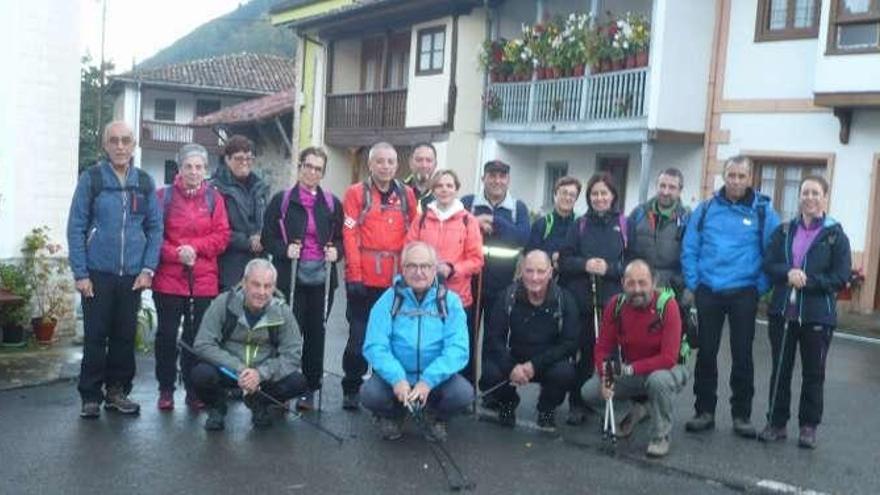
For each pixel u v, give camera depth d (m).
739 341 6.55
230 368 6.08
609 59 16.61
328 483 5.30
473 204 7.03
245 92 39.22
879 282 13.90
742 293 6.50
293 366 6.28
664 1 15.27
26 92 8.77
